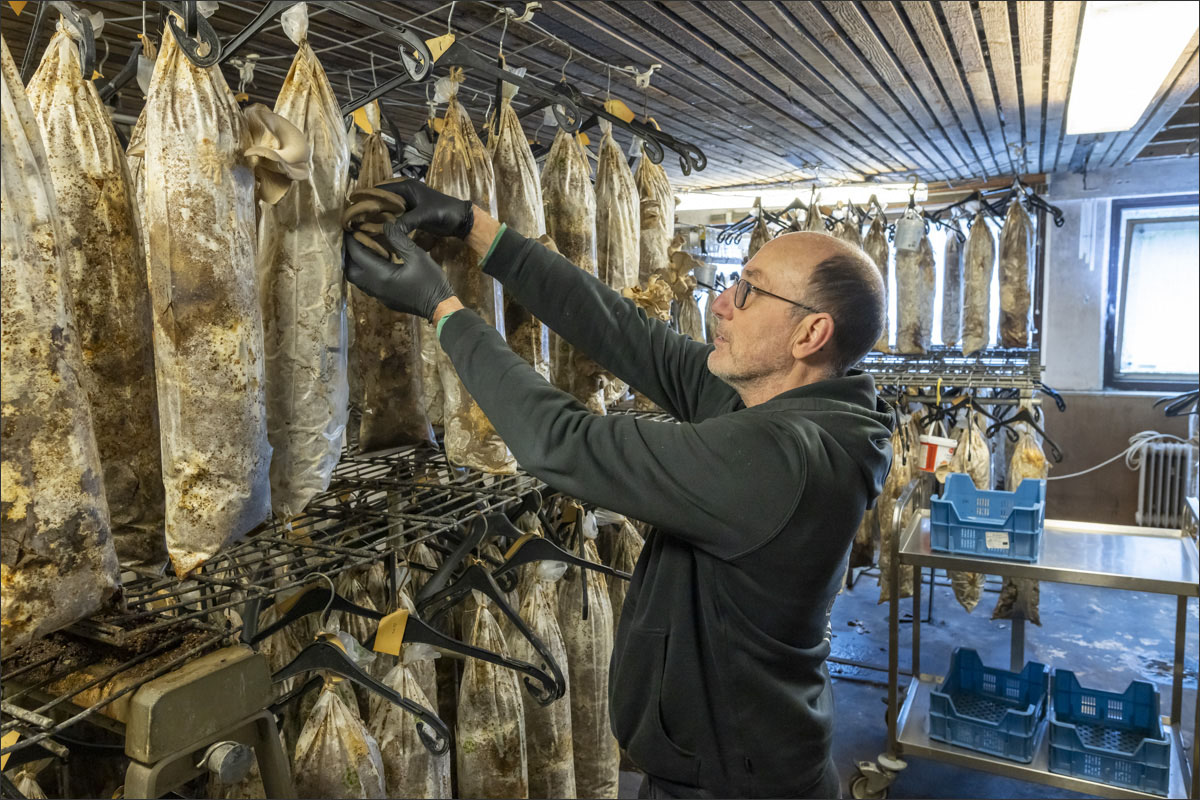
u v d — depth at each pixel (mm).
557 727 1862
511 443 1101
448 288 1152
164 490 1021
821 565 1097
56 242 770
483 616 1686
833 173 4816
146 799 857
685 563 1155
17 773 1022
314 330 1080
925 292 4418
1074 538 2809
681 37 2168
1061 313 5367
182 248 921
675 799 1222
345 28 1949
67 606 772
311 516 1417
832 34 2213
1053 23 2150
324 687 1340
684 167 2068
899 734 2658
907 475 4039
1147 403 5133
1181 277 5133
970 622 4156
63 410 765
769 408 1148
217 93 937
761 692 1142
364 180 1364
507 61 2299
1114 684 3447
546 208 1662
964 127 3514
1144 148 4449
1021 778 2418
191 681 904
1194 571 2451
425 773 1501
